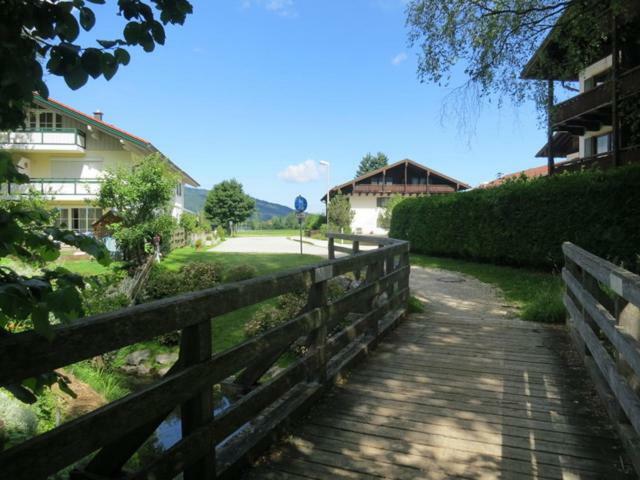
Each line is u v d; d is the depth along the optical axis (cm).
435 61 1072
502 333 618
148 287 987
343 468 290
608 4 1023
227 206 5897
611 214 1099
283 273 335
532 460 298
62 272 167
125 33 185
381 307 585
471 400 395
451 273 1375
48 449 168
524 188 1336
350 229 3894
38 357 166
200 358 246
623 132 1598
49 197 1989
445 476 281
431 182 4512
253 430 315
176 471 231
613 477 278
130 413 201
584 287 445
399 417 362
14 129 179
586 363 453
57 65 171
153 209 1672
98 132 2538
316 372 398
